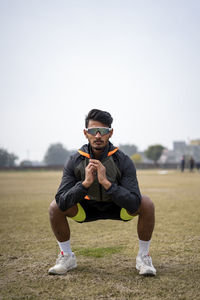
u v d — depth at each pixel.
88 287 2.15
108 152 2.35
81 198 2.26
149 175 23.44
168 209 5.87
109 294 2.03
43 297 1.99
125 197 2.21
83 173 2.37
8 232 4.02
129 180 2.34
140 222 2.43
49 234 3.90
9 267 2.62
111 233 3.92
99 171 2.21
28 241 3.53
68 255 2.50
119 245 3.28
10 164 61.66
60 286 2.18
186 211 5.61
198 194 8.71
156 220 4.70
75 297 1.99
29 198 8.15
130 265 2.61
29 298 1.98
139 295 2.00
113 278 2.31
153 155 76.88
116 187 2.22
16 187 12.12
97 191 2.35
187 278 2.30
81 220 2.54
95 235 3.80
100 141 2.27
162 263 2.66
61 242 2.53
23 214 5.53
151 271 2.33
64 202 2.28
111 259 2.79
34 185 13.38
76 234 3.87
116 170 2.35
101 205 2.46
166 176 21.48
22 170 46.75
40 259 2.84
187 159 42.19
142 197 2.43
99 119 2.30
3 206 6.59
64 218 2.48
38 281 2.28
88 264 2.65
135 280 2.27
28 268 2.59
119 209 2.49
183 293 2.03
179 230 3.97
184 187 11.35
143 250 2.50
